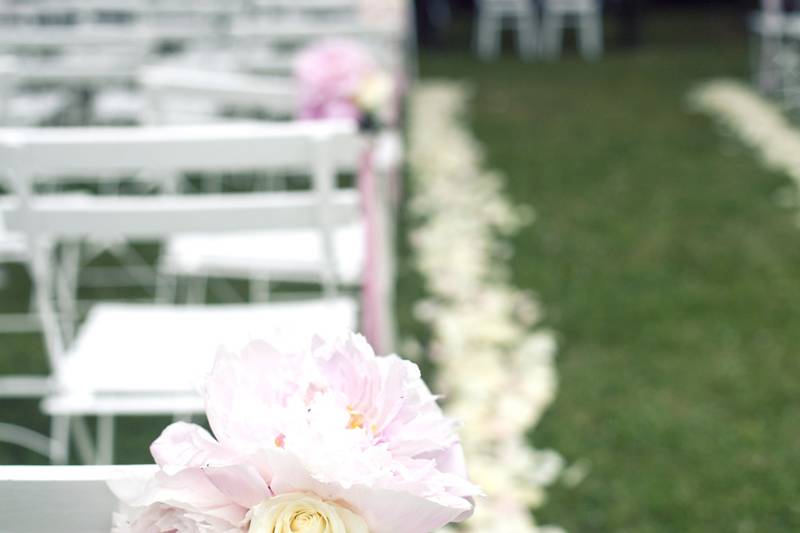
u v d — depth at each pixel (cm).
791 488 254
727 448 273
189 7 605
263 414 86
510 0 966
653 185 526
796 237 438
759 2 1152
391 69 486
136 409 206
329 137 210
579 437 279
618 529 240
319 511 82
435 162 577
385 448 87
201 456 85
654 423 286
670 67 861
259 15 612
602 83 805
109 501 94
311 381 92
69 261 409
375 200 240
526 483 255
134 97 514
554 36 973
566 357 329
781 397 299
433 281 393
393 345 294
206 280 401
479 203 498
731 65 857
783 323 350
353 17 607
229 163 211
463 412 290
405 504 82
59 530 95
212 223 219
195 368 205
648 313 361
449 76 857
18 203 214
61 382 211
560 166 567
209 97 312
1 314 371
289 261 278
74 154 208
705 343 336
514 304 371
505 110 716
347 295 371
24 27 593
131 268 414
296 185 516
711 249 427
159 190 502
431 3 1027
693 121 663
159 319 238
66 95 556
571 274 402
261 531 80
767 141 603
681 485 256
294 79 426
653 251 426
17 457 279
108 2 659
